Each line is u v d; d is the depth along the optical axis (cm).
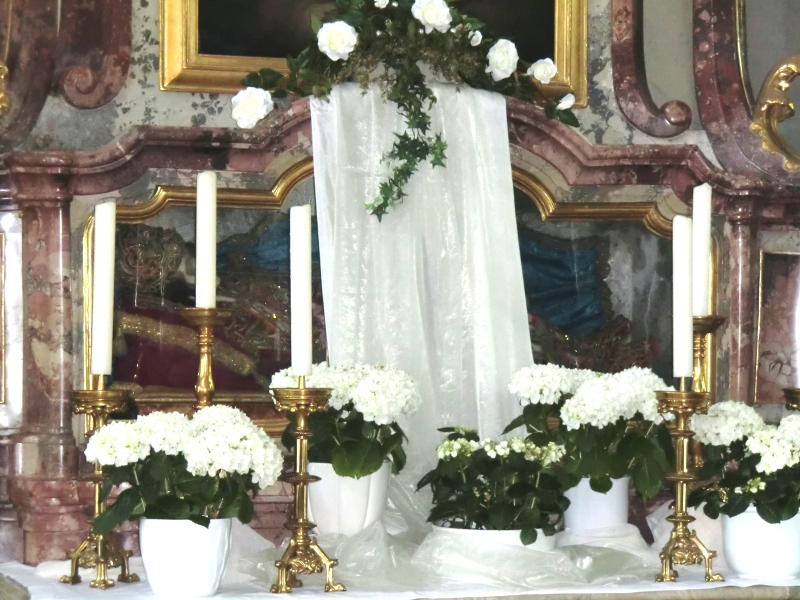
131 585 301
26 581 316
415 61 360
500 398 359
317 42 363
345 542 314
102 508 299
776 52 434
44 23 375
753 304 403
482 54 370
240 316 376
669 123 404
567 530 348
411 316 358
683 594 299
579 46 402
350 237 355
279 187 377
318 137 357
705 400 312
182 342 371
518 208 394
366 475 305
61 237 361
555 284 395
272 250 381
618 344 398
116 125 378
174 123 381
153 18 382
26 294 362
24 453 355
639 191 397
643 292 401
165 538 278
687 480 306
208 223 311
